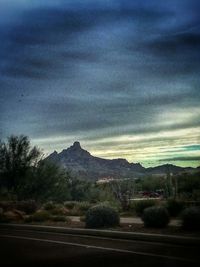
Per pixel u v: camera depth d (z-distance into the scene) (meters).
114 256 13.48
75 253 14.34
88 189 52.44
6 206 32.00
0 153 41.44
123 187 38.25
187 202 27.72
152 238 16.97
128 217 27.61
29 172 41.62
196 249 14.41
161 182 51.81
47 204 34.72
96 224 20.95
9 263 12.74
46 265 12.31
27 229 23.36
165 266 11.62
